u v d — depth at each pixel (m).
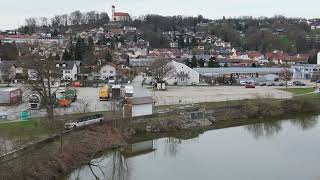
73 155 56.78
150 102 79.56
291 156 64.06
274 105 96.81
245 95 108.00
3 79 133.38
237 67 169.75
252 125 86.62
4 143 53.03
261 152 66.12
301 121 90.62
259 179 53.97
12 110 80.94
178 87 126.00
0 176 43.66
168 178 54.16
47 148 54.69
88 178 53.22
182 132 79.38
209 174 55.81
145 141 72.88
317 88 124.69
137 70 179.00
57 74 113.62
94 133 66.19
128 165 59.47
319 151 66.62
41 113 77.25
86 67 160.50
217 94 109.38
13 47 189.62
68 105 85.12
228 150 67.44
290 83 139.62
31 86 87.06
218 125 86.31
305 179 53.91
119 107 78.19
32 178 46.81
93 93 107.31
